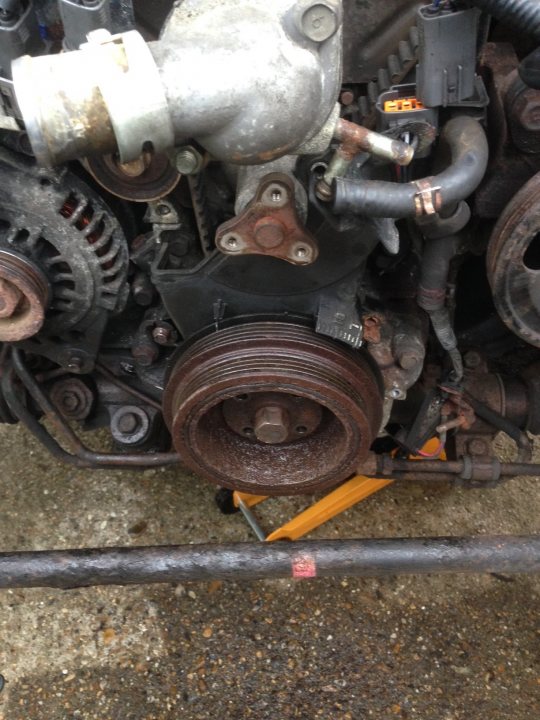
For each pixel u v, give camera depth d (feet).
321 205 1.34
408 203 1.24
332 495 2.12
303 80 1.10
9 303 1.53
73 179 1.50
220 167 1.45
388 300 1.71
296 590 2.18
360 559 1.65
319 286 1.51
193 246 1.56
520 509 2.38
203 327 1.62
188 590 2.18
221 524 2.32
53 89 1.03
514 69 1.53
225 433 1.79
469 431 1.94
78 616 2.13
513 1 1.16
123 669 2.03
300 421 1.73
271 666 2.04
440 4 1.25
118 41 1.08
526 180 1.52
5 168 1.45
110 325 1.82
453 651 2.07
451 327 1.68
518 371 2.06
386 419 1.77
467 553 1.65
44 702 1.97
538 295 1.45
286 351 1.52
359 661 2.05
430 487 2.42
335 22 1.09
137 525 2.32
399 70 1.44
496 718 1.95
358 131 1.21
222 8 1.14
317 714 1.95
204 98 1.07
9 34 1.28
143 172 1.32
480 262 2.00
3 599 2.15
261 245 1.32
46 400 1.88
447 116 1.44
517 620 2.14
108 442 2.50
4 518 2.33
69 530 2.31
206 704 1.97
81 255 1.57
